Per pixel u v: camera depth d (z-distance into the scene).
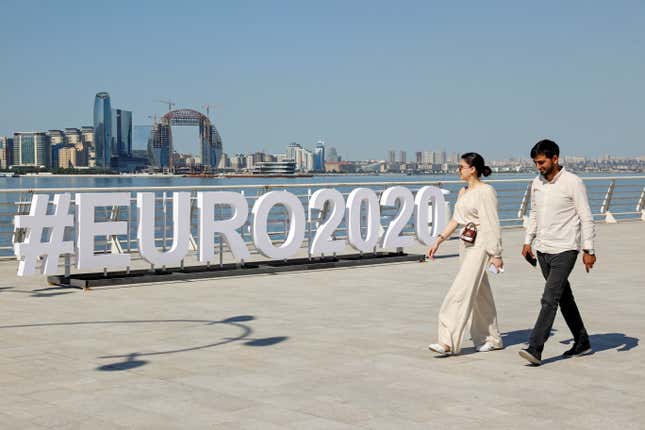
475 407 5.34
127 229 11.62
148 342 7.43
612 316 8.83
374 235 13.93
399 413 5.20
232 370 6.35
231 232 12.44
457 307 6.86
